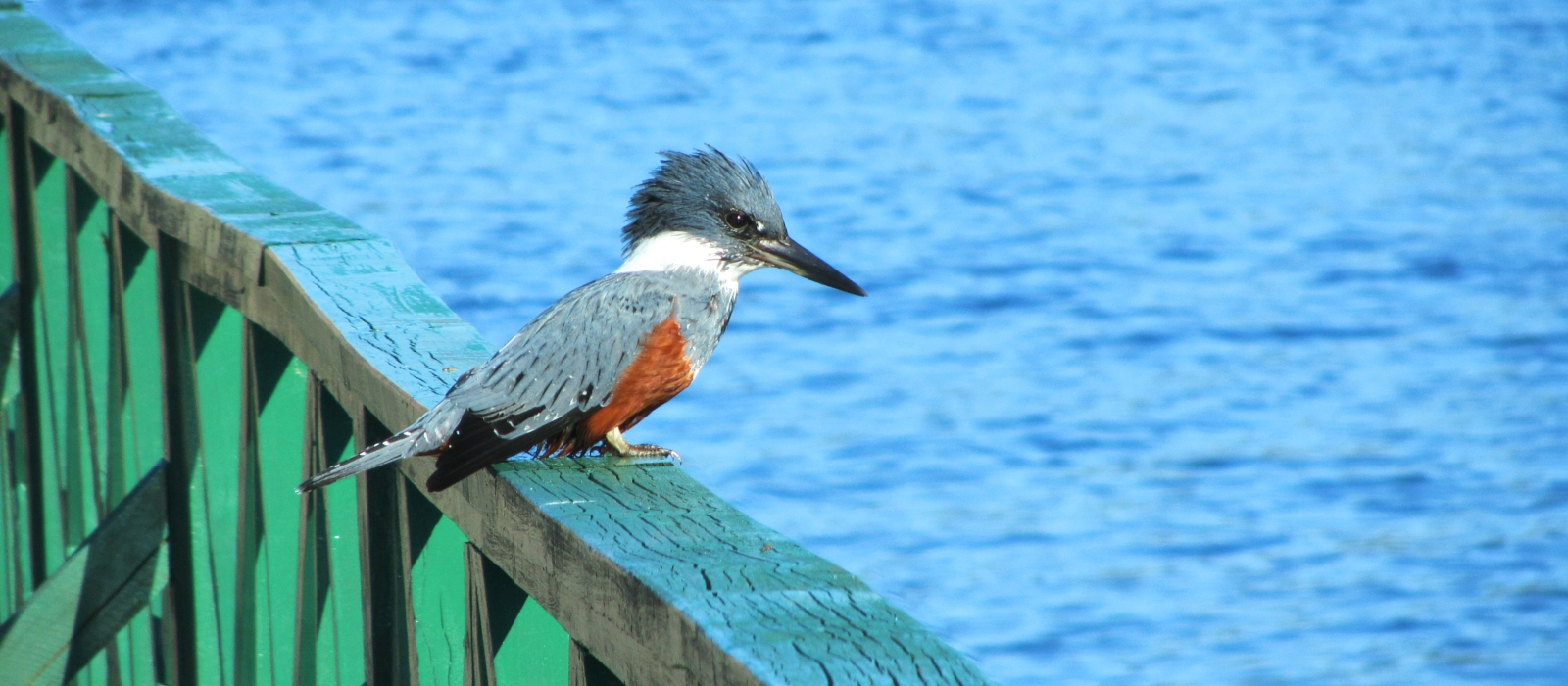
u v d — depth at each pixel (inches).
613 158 1146.7
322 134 1187.9
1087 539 641.0
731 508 146.0
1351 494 681.0
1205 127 1317.7
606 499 149.3
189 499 237.9
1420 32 1694.1
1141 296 921.5
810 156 1192.8
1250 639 578.6
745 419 743.1
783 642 107.8
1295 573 623.5
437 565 183.8
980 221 1053.2
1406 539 644.7
